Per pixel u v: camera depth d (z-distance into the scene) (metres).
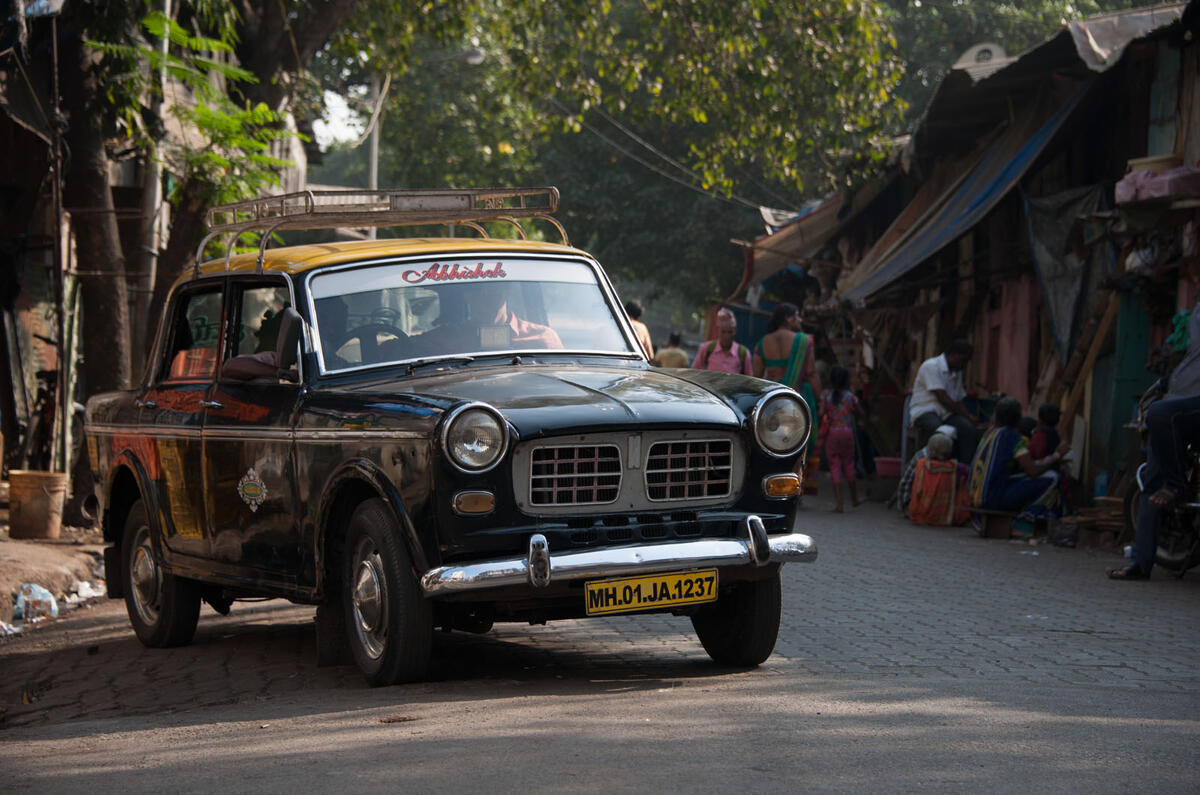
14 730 5.41
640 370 6.25
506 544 5.18
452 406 5.14
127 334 13.12
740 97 21.55
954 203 16.50
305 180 31.22
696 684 5.47
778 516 5.65
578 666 6.14
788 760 3.88
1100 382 13.45
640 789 3.56
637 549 5.23
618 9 34.44
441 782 3.69
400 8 20.83
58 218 12.41
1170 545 9.79
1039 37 34.91
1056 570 10.11
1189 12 11.95
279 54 17.23
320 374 6.05
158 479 7.38
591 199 36.66
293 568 6.19
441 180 35.09
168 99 17.12
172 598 7.45
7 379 14.66
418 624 5.34
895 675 5.75
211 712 5.34
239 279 6.91
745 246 24.03
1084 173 15.30
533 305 6.49
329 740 4.38
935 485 13.52
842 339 21.66
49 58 13.33
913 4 34.78
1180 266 11.96
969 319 19.39
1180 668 6.09
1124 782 3.62
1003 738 4.16
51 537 11.80
